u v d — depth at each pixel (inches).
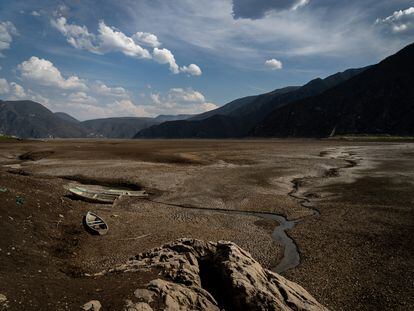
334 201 1222.9
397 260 708.7
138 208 1155.9
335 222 979.3
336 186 1481.3
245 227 963.3
